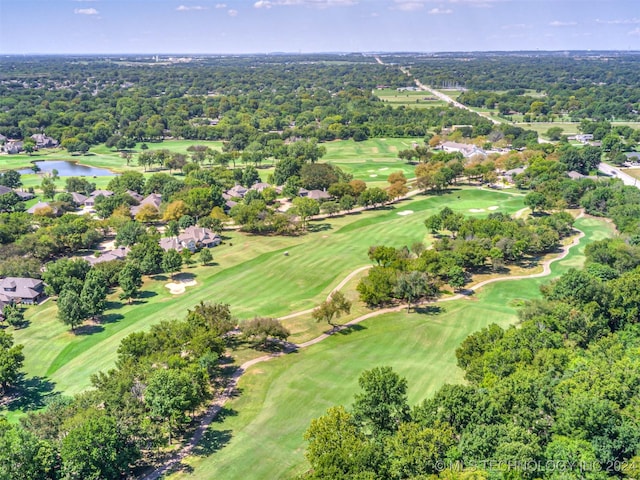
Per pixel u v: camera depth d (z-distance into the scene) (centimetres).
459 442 5381
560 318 8281
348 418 5591
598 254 11200
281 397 7238
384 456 5122
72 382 7806
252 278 11831
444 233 14600
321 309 9212
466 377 7212
